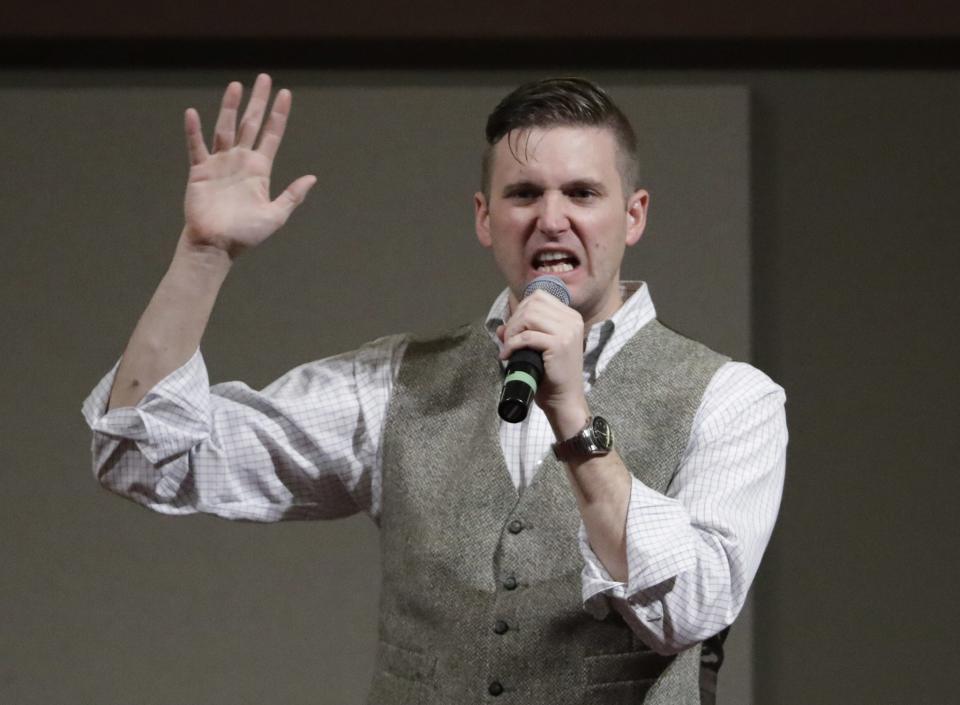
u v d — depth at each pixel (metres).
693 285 11.99
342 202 12.38
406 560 6.23
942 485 11.88
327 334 12.39
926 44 11.99
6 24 12.29
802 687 11.80
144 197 12.59
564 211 6.11
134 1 12.23
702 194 11.99
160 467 6.07
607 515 5.47
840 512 11.89
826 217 12.05
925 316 11.97
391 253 12.36
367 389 6.68
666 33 11.95
